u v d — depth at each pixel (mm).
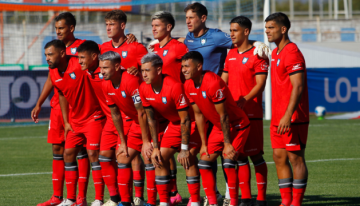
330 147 39656
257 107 20328
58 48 20266
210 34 22391
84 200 21688
